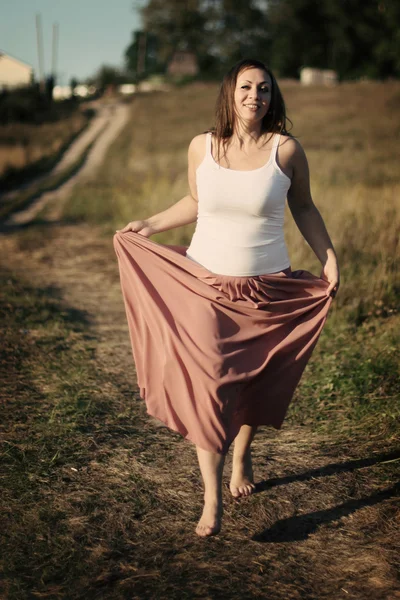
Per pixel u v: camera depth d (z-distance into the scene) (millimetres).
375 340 4938
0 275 7965
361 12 69062
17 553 2574
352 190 10617
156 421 3932
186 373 2611
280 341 2746
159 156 23906
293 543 2680
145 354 2762
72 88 64938
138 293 2840
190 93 59781
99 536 2719
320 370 4586
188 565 2527
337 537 2711
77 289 7457
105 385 4477
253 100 2590
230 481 3184
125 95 66625
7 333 5477
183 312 2729
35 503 2943
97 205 13664
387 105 35250
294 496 3043
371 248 6852
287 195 2875
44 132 37719
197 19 87250
